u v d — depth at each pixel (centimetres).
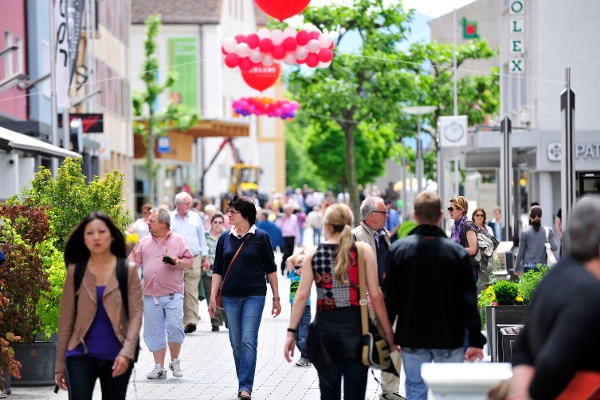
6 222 2373
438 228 1681
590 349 1002
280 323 3988
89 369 1605
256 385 2552
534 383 1011
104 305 1608
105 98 8788
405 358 1678
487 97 8375
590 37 6250
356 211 8100
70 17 4738
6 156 4369
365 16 7800
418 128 7125
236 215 2417
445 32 8594
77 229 1628
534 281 2544
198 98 13900
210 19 13888
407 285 1664
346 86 7788
